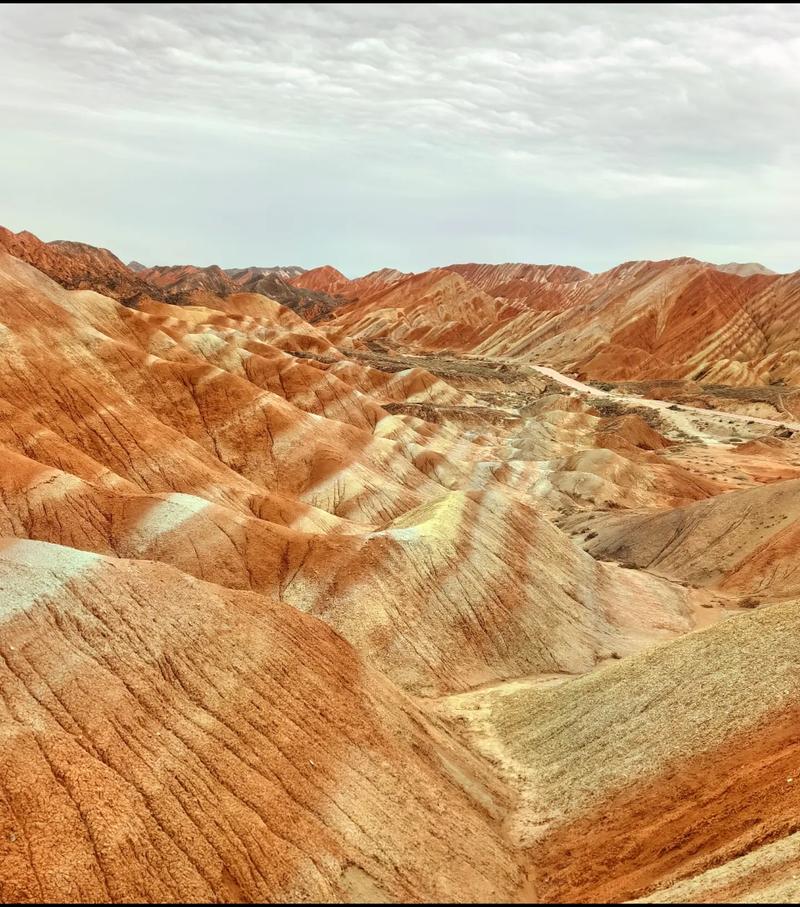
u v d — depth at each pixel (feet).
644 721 100.01
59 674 76.89
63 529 156.87
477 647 147.02
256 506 206.59
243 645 90.79
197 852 65.87
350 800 79.10
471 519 173.27
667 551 229.25
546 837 87.04
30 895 58.23
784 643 100.68
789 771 76.48
